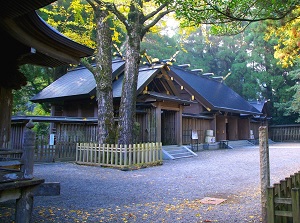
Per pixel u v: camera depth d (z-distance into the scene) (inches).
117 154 489.7
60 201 266.2
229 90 1370.6
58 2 765.9
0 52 271.6
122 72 790.5
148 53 1306.6
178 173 442.6
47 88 836.0
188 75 1168.8
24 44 238.4
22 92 976.9
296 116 1578.5
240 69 1619.1
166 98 681.6
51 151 559.5
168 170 474.9
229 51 1708.9
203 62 1731.1
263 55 1599.4
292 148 987.3
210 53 1819.6
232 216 213.6
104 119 530.9
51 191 205.3
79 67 930.1
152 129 687.1
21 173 161.6
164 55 1360.7
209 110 973.8
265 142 188.4
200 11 181.5
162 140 804.0
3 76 273.0
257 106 1435.8
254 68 1690.5
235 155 743.7
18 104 992.9
